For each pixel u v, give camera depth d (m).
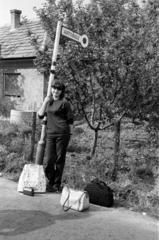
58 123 4.80
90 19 5.66
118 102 5.64
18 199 4.54
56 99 4.87
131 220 3.97
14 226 3.60
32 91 14.73
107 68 5.41
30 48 14.80
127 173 5.88
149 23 5.56
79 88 5.81
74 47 5.55
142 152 6.87
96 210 4.26
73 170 5.78
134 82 5.29
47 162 4.96
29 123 10.48
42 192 4.80
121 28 5.29
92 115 6.26
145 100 5.47
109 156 6.80
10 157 6.47
